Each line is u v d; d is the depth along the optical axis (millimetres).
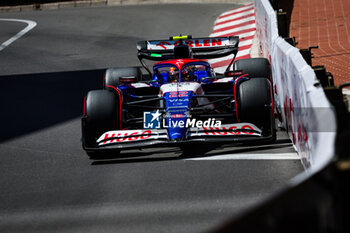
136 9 90750
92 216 18766
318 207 8844
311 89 18406
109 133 25109
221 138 23891
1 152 28703
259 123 25484
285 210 8594
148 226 17484
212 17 76062
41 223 18500
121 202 19906
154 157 25766
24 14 98500
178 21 75938
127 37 68062
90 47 63219
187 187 20938
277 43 29516
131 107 29609
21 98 41906
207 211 18312
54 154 27625
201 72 30172
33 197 21344
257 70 31562
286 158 23391
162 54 33656
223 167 23062
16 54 62156
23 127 33906
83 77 48000
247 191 19938
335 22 57875
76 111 37000
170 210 18688
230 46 33250
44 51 62844
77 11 94812
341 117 16375
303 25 58812
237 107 25953
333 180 9141
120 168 24328
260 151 24938
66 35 72562
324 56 43406
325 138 14633
